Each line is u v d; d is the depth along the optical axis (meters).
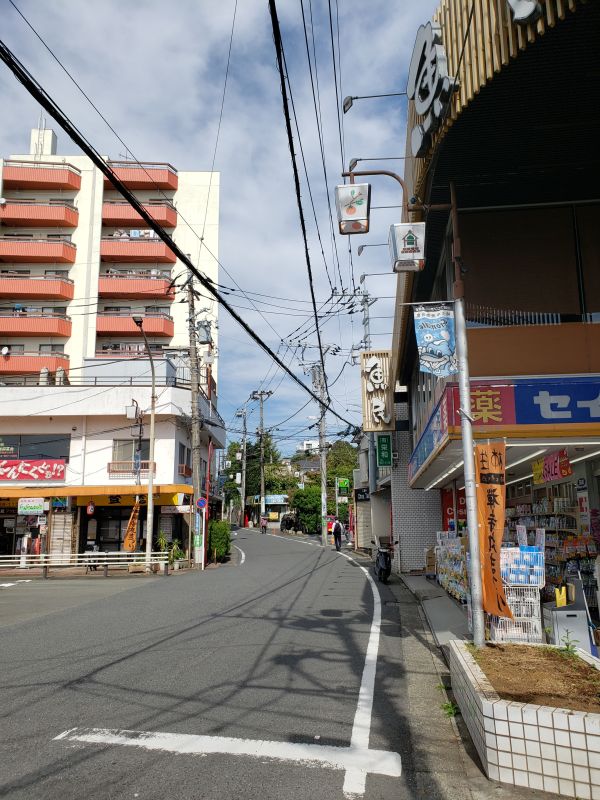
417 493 20.58
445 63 6.45
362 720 5.21
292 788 3.88
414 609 11.71
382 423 20.67
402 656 7.65
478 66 5.80
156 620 10.25
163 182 37.69
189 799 3.70
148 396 26.64
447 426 8.71
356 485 37.53
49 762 4.24
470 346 8.96
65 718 5.19
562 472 9.28
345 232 7.67
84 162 37.34
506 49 5.37
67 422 26.97
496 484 6.41
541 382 8.55
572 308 8.98
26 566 23.02
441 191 8.54
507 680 4.77
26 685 6.25
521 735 3.94
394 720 5.22
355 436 34.47
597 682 4.66
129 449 26.84
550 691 4.46
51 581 19.64
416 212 9.06
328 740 4.72
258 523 68.56
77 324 35.00
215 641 8.40
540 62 5.70
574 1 4.79
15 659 7.50
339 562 23.59
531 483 14.23
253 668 6.91
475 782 4.00
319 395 33.25
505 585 7.48
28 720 5.14
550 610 6.93
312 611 11.21
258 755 4.41
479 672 4.86
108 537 26.39
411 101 7.69
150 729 4.91
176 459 26.89
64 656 7.60
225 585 15.71
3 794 3.74
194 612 11.09
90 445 26.86
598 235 9.09
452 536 14.84
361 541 32.00
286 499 65.94
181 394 27.02
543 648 5.88
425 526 20.34
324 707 5.55
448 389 8.70
